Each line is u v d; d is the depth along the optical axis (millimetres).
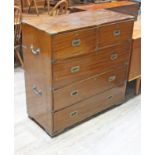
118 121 2301
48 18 1994
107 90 2314
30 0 3707
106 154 1920
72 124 2172
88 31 1842
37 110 2135
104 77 2205
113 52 2145
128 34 2186
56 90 1886
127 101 2633
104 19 2020
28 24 1834
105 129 2191
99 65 2090
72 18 2016
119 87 2438
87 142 2037
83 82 2041
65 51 1777
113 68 2238
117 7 3129
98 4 3289
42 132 2127
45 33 1687
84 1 3891
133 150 1958
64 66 1831
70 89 1976
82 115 2211
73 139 2064
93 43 1929
